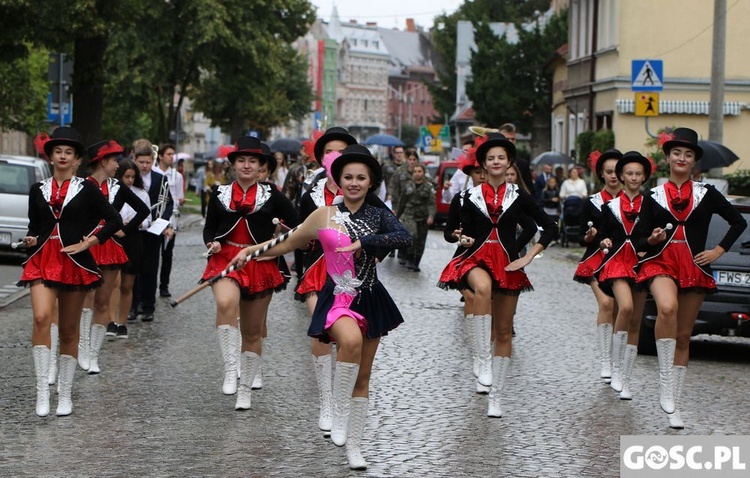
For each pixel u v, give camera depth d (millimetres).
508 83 60656
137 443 8547
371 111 190625
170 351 12703
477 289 10000
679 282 9750
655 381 11641
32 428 9000
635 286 10008
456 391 10797
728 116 39688
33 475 7605
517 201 10148
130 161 14297
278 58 51906
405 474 7781
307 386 10906
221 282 9891
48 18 28656
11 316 15453
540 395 10734
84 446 8438
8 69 37031
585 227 11828
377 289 8070
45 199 9516
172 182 17219
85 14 28859
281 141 32688
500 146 10172
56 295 9500
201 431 8977
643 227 9945
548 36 60281
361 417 7902
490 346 10156
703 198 9852
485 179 10555
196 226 38156
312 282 9859
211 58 49688
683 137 9828
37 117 39406
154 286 15039
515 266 9859
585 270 11781
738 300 12945
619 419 9742
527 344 13898
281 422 9336
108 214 9664
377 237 7926
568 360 12781
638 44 40000
